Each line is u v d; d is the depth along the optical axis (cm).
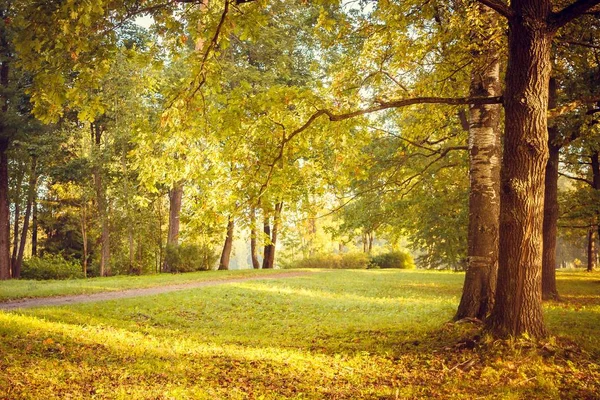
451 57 1094
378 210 1959
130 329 1116
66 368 705
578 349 722
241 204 939
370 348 880
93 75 773
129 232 3584
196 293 1791
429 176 1805
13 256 3988
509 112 764
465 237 2084
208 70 927
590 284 2405
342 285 2291
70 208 4147
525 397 585
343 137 942
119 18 800
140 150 950
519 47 755
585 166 3180
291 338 1072
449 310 1353
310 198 1084
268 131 933
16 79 3077
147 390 625
